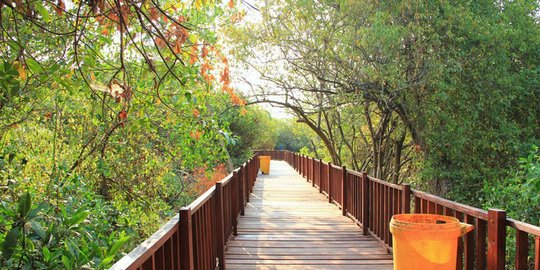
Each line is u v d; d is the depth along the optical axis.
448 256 3.54
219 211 5.17
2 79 3.00
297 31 11.34
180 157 8.96
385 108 12.05
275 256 5.78
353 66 11.06
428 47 10.94
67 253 3.37
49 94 5.54
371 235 6.86
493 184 10.97
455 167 11.77
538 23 13.15
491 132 11.41
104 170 6.57
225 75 4.33
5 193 4.95
